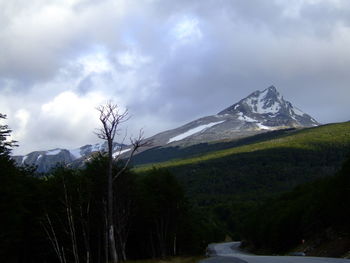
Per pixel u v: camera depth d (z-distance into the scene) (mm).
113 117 32594
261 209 138500
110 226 31891
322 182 81312
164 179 56781
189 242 69000
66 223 44094
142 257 59969
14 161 39875
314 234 78750
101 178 44500
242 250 136500
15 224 36750
